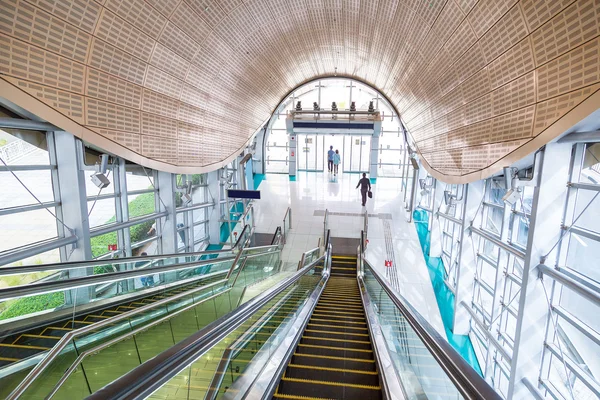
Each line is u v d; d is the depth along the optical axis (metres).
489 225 7.03
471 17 4.91
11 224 5.12
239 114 11.03
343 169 21.97
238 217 13.08
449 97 6.98
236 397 2.59
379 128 15.08
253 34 8.70
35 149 5.48
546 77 3.91
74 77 4.95
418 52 7.51
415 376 2.39
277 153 22.48
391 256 10.87
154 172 8.75
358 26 9.32
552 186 4.30
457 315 7.57
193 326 4.15
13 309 2.97
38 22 4.27
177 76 7.15
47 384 2.27
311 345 4.06
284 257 11.16
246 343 2.96
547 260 4.47
